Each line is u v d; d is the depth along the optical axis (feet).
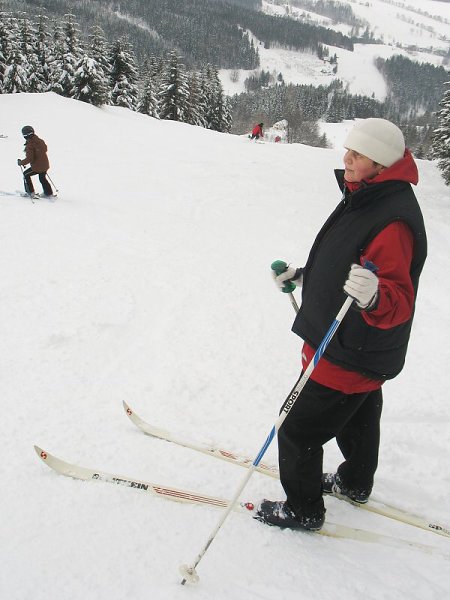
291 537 6.63
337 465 8.64
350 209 5.66
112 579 5.60
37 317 13.28
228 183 42.37
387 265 5.13
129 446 8.41
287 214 34.63
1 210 24.30
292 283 7.30
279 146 69.26
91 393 10.12
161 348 12.71
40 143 27.14
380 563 6.37
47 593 5.35
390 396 11.73
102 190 33.83
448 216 48.16
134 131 65.05
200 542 6.31
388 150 5.32
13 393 9.75
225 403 10.50
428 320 16.88
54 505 6.70
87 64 89.71
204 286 17.76
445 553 6.77
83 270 17.42
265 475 8.02
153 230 24.91
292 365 12.84
